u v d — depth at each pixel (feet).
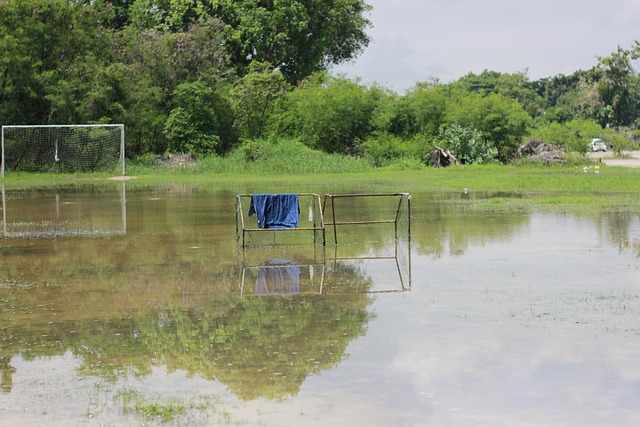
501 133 146.92
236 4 179.93
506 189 86.63
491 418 17.25
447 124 146.51
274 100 156.97
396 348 22.54
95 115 140.56
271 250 42.98
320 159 136.56
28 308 28.48
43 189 99.86
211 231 51.83
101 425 17.17
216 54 159.74
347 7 194.49
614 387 19.10
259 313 27.32
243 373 20.49
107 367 21.25
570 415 17.39
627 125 274.16
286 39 184.34
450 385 19.34
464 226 52.06
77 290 31.78
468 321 25.62
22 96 137.80
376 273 35.27
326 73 161.38
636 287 30.91
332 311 27.48
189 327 25.41
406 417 17.33
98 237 48.98
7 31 134.62
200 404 18.28
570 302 28.27
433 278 33.65
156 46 155.84
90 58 142.72
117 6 187.21
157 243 45.96
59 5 139.23
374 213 62.03
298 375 20.25
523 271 34.91
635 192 79.30
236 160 138.92
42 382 20.08
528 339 23.30
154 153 154.40
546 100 353.72
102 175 130.11
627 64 274.16
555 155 139.74
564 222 53.26
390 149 144.05
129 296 30.50
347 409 17.81
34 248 44.24
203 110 149.28
